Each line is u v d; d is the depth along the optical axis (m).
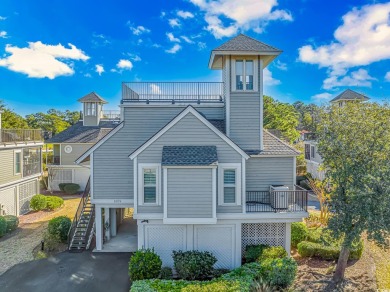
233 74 14.37
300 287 10.73
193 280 10.88
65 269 12.80
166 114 15.08
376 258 13.38
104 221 16.50
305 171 38.44
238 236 12.84
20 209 23.19
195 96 15.28
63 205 25.75
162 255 12.83
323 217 17.44
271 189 13.73
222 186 12.67
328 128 11.09
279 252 12.09
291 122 45.62
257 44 14.31
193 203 12.02
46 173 38.16
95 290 11.03
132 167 15.07
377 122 10.23
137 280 10.62
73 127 35.28
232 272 10.68
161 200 12.57
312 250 13.26
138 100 15.05
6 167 21.42
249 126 14.44
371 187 9.50
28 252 15.03
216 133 12.69
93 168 15.02
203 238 12.86
